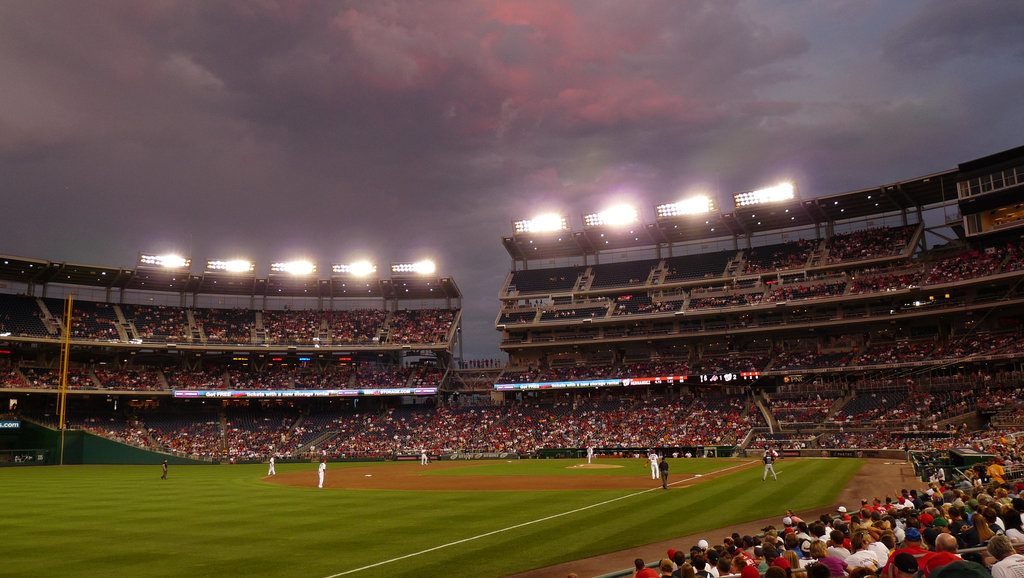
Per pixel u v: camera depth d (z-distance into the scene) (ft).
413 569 61.31
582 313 303.07
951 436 186.60
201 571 61.05
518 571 60.49
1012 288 220.84
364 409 312.91
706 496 110.93
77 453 253.44
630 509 98.07
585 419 273.33
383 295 341.82
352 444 275.80
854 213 279.08
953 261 239.50
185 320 306.96
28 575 59.98
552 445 256.32
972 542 38.96
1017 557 24.94
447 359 327.67
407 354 333.01
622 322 297.74
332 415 303.68
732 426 243.19
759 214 282.15
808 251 283.38
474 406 304.50
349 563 63.93
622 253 329.52
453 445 268.00
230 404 304.71
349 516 96.32
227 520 93.40
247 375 304.50
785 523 53.72
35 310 276.82
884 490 114.21
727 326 280.51
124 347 286.25
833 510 93.66
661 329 294.25
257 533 81.71
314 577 58.54
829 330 271.28
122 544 74.74
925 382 227.81
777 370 254.88
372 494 127.34
